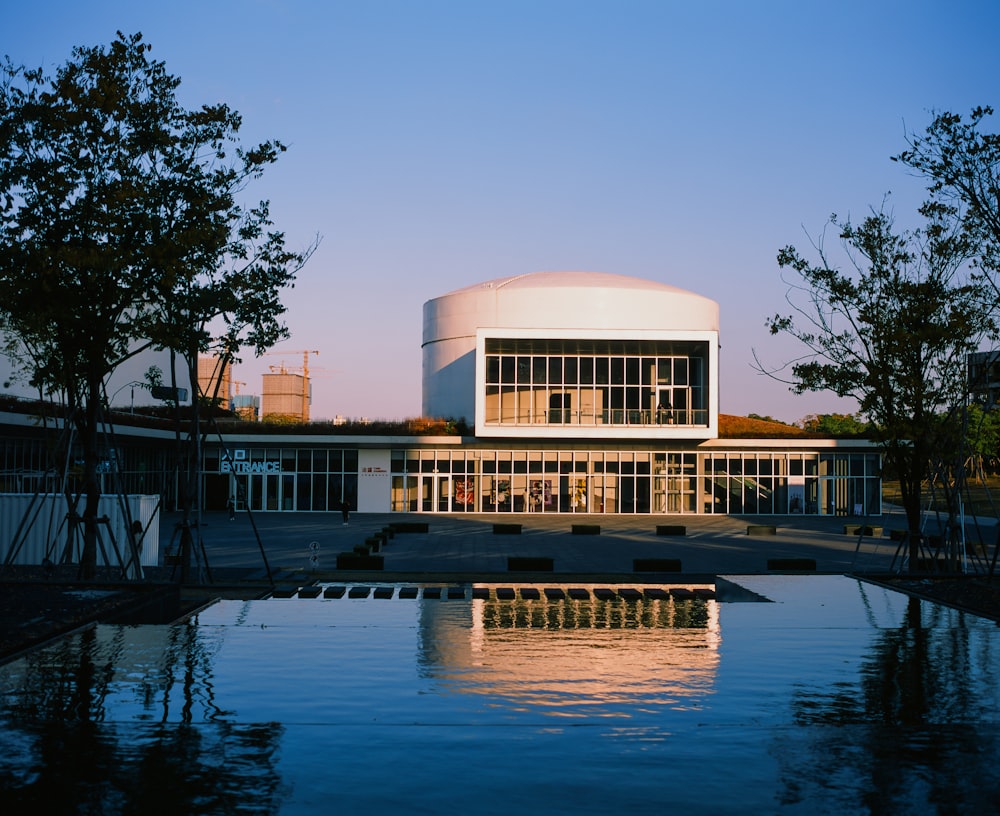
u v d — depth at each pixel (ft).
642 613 50.47
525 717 28.84
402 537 142.92
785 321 80.79
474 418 217.77
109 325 65.87
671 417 207.21
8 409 121.70
